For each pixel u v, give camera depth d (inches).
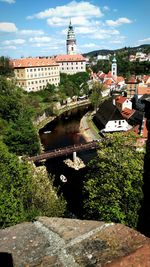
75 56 6756.9
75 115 4215.1
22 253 151.8
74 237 160.7
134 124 3129.9
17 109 2957.7
